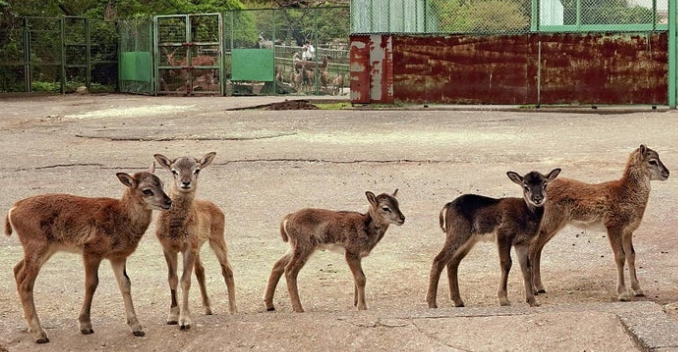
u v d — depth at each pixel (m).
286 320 8.12
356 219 9.26
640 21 31.67
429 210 13.75
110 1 47.53
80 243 8.11
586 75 28.44
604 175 16.08
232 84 41.53
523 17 30.86
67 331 8.24
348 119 26.31
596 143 20.20
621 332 7.49
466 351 7.42
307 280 10.39
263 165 17.78
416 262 11.03
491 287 9.97
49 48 42.59
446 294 9.76
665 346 7.03
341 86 40.97
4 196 15.08
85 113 30.70
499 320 7.81
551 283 10.12
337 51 40.97
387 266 10.88
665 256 11.02
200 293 9.84
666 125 23.50
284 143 21.02
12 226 8.24
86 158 19.02
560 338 7.47
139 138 22.44
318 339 7.72
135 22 43.50
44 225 8.12
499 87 29.14
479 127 23.91
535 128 23.50
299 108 31.55
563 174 16.28
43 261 8.17
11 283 10.20
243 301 9.67
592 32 28.20
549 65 28.67
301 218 9.34
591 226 9.84
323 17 42.12
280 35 41.19
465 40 29.20
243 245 11.98
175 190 8.43
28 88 42.03
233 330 7.98
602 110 27.92
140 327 8.12
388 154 18.94
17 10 41.53
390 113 27.98
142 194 8.09
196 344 7.83
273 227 12.91
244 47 41.59
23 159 18.94
